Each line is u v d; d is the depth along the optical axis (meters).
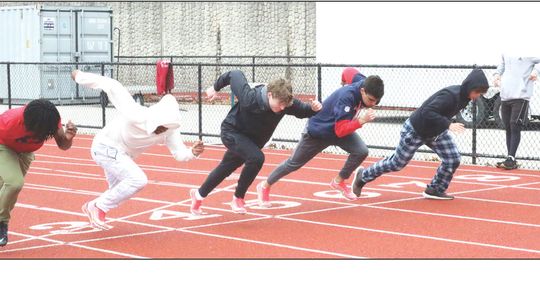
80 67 26.52
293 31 33.78
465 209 9.81
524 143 16.92
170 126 7.87
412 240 8.16
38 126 7.17
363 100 9.13
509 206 10.01
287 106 8.42
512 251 7.67
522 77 12.84
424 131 9.73
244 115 8.60
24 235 8.43
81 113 24.56
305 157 9.65
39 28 26.08
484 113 18.48
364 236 8.36
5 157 7.41
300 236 8.36
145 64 17.97
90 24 26.95
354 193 10.44
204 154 15.77
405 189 11.30
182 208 9.95
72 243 8.05
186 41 36.09
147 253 7.63
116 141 8.14
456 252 7.64
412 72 19.55
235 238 8.27
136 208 9.94
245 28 34.81
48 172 13.25
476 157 14.14
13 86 27.17
